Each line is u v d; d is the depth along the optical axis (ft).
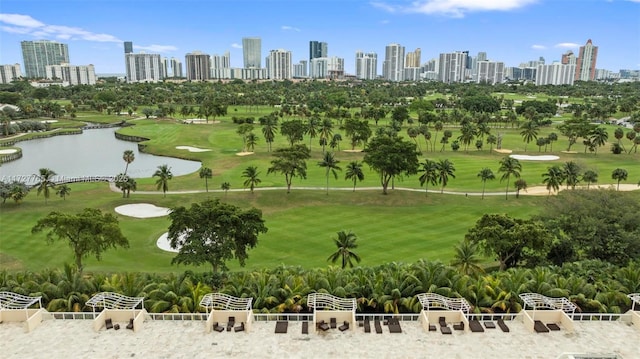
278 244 213.05
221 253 160.76
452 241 217.36
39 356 107.45
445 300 124.57
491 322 121.39
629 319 124.06
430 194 311.06
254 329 119.24
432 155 454.81
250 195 304.50
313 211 268.21
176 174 398.83
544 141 482.28
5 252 200.13
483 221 187.52
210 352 109.50
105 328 118.73
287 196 300.81
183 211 169.17
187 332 117.70
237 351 110.01
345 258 174.70
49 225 167.63
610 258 182.29
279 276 148.56
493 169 389.19
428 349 110.83
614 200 205.87
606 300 138.51
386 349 110.73
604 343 114.32
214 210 167.02
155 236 222.69
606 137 461.37
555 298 134.72
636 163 415.23
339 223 245.24
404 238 221.46
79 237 167.53
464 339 114.93
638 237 180.14
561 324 121.39
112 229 171.01
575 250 188.85
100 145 565.12
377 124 648.79
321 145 508.12
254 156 448.24
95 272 175.32
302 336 115.96
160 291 134.72
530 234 171.12
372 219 252.62
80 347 110.93
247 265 188.96
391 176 330.95
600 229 186.29
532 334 117.50
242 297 135.44
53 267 184.55
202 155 467.93
